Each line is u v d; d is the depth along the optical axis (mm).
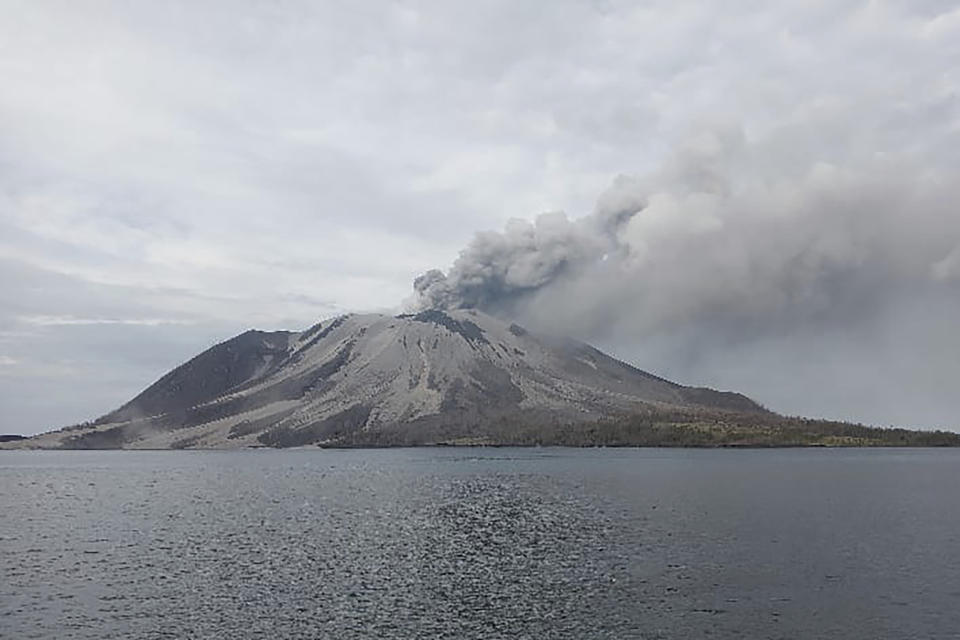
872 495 162125
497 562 85812
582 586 73375
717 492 171500
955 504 142500
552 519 123625
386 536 106750
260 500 165625
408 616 63500
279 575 79875
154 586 75188
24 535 111812
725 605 65812
